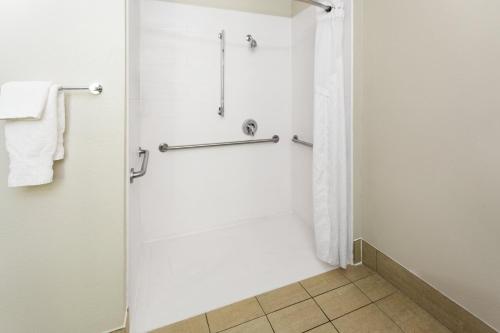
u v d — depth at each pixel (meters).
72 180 0.85
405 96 1.13
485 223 0.88
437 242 1.06
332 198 1.38
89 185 0.87
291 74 2.04
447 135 0.97
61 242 0.86
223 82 1.81
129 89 1.02
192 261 1.56
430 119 1.03
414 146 1.11
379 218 1.35
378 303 1.19
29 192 0.81
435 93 1.00
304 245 1.73
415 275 1.17
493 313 0.88
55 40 0.79
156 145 1.71
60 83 0.81
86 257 0.89
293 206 2.19
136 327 1.08
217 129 1.85
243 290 1.30
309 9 1.74
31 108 0.71
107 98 0.86
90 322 0.92
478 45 0.85
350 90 1.35
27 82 0.73
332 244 1.40
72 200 0.86
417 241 1.15
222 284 1.35
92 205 0.88
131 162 1.12
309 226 2.00
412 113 1.11
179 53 1.68
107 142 0.88
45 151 0.75
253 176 2.05
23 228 0.82
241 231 1.93
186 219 1.87
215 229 1.96
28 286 0.84
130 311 1.08
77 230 0.87
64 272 0.87
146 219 1.75
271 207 2.15
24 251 0.83
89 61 0.83
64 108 0.80
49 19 0.78
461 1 0.88
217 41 1.76
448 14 0.93
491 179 0.85
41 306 0.86
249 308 1.18
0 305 0.82
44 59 0.79
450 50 0.93
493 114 0.83
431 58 1.00
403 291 1.24
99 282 0.91
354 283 1.33
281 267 1.49
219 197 1.96
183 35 1.67
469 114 0.89
